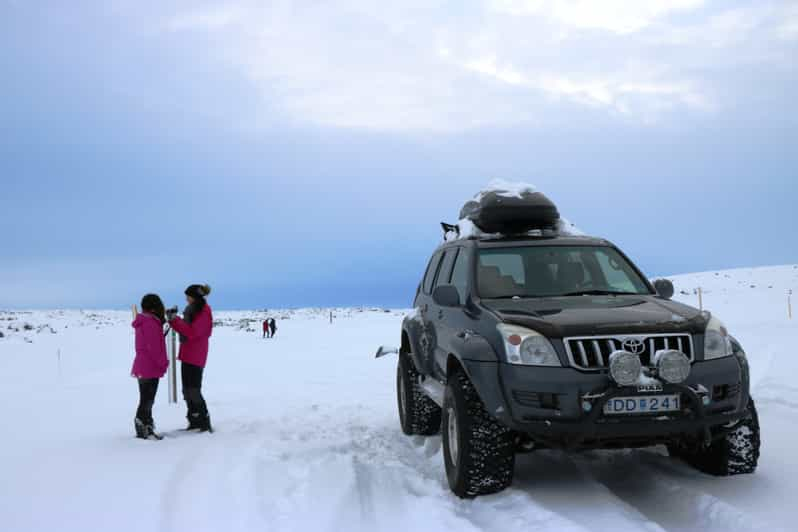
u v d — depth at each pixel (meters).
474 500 4.50
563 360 4.21
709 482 4.64
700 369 4.26
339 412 9.05
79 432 7.50
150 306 7.19
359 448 6.60
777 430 6.39
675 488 4.51
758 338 17.03
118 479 5.18
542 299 5.17
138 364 7.05
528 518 3.98
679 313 4.62
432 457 6.14
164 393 11.33
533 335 4.33
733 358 4.43
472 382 4.52
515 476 5.10
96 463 5.77
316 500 4.65
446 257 6.57
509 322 4.53
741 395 4.39
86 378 14.72
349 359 18.52
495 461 4.48
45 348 26.50
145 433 7.02
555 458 5.68
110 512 4.33
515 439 4.62
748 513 3.91
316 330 41.44
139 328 7.07
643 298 5.21
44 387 12.86
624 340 4.28
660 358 4.10
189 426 7.61
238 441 6.87
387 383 12.51
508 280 5.48
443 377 5.59
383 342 26.61
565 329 4.32
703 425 4.16
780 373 10.18
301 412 9.05
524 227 6.22
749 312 32.25
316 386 12.28
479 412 4.55
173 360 10.15
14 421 8.36
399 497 4.79
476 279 5.46
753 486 4.48
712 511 4.03
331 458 6.11
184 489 4.86
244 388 12.23
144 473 5.37
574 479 4.95
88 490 4.88
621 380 4.03
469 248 5.85
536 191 6.33
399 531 4.02
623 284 5.61
